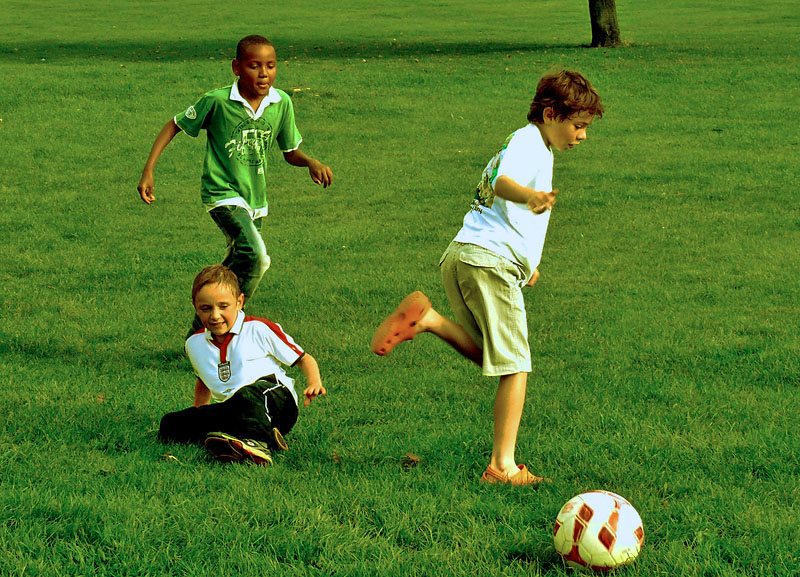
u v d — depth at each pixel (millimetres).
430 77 25047
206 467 5160
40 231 12180
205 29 38812
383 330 5020
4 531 4289
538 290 9531
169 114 20844
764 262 10469
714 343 7746
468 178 15445
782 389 6656
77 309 8930
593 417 6035
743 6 45906
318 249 11383
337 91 23234
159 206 13781
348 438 5691
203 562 4090
